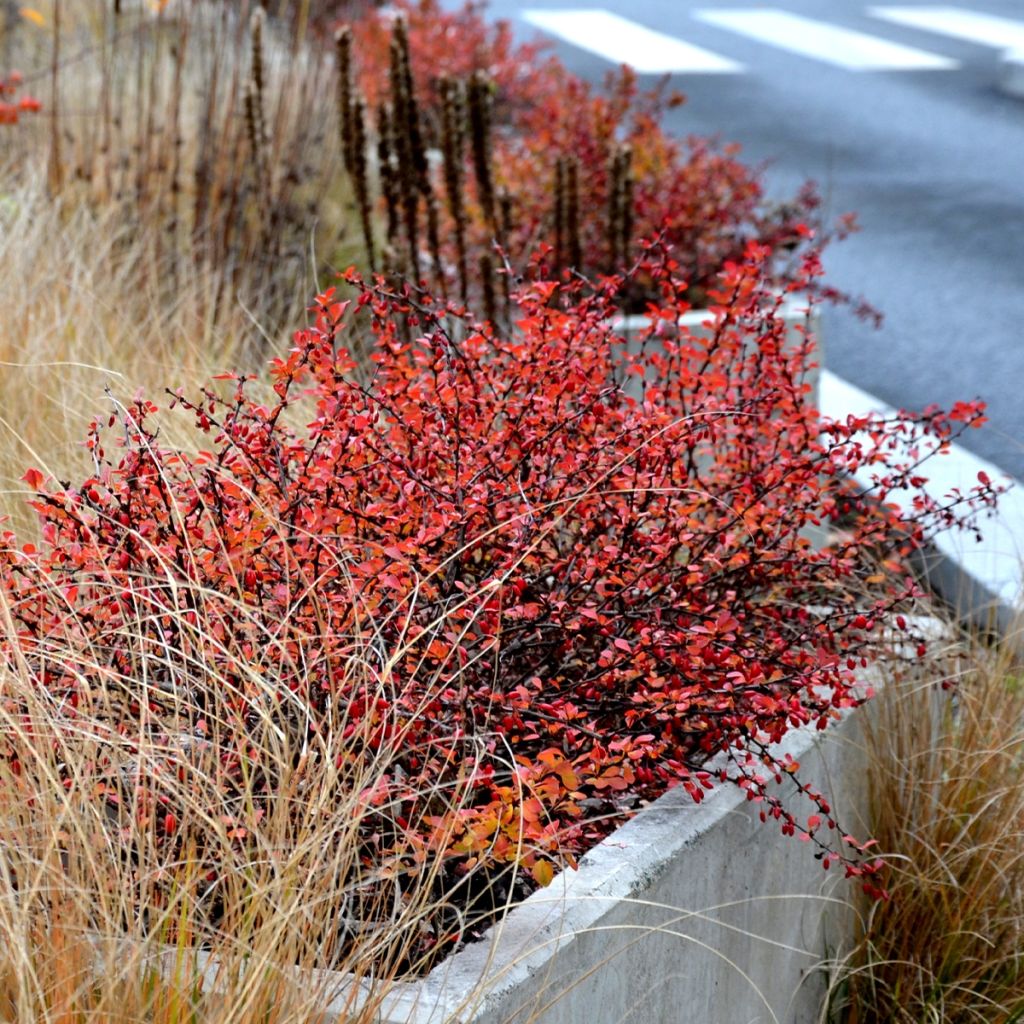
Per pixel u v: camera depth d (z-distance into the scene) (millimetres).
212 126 6477
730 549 3080
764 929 2979
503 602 2666
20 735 2174
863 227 11055
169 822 2367
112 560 2572
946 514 3277
